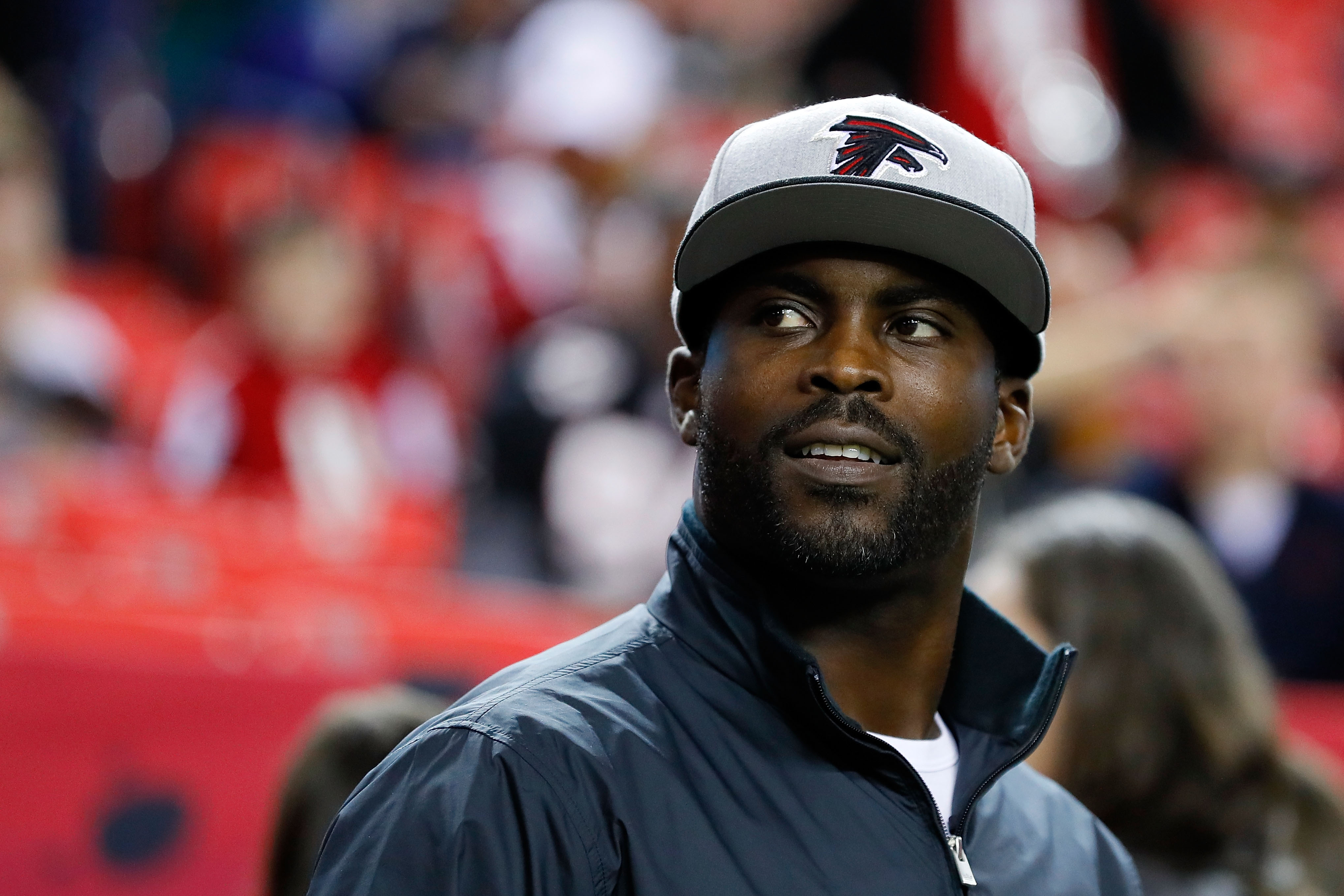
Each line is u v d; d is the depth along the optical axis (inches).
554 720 139.9
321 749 213.2
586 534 483.5
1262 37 813.2
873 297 148.6
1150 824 235.0
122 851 297.3
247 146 578.6
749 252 150.6
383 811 135.9
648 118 617.9
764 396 147.6
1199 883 229.1
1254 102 798.5
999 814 168.4
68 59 573.0
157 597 329.4
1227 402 561.9
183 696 315.0
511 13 655.1
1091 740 235.6
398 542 389.4
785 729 148.5
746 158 154.6
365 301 530.9
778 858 139.9
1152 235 706.8
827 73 688.4
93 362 477.7
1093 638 237.8
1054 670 163.9
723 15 674.8
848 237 147.9
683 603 155.5
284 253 482.9
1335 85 829.8
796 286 149.3
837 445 145.9
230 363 480.7
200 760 312.5
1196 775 235.8
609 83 620.7
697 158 625.6
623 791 137.3
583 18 636.1
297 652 339.6
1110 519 249.4
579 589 479.8
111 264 550.9
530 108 622.5
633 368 511.2
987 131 684.1
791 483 146.1
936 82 689.0
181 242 552.7
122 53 584.7
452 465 511.2
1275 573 527.8
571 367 504.7
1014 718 165.9
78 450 448.1
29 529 323.0
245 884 312.0
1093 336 581.0
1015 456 167.2
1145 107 748.0
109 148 564.1
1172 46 756.0
